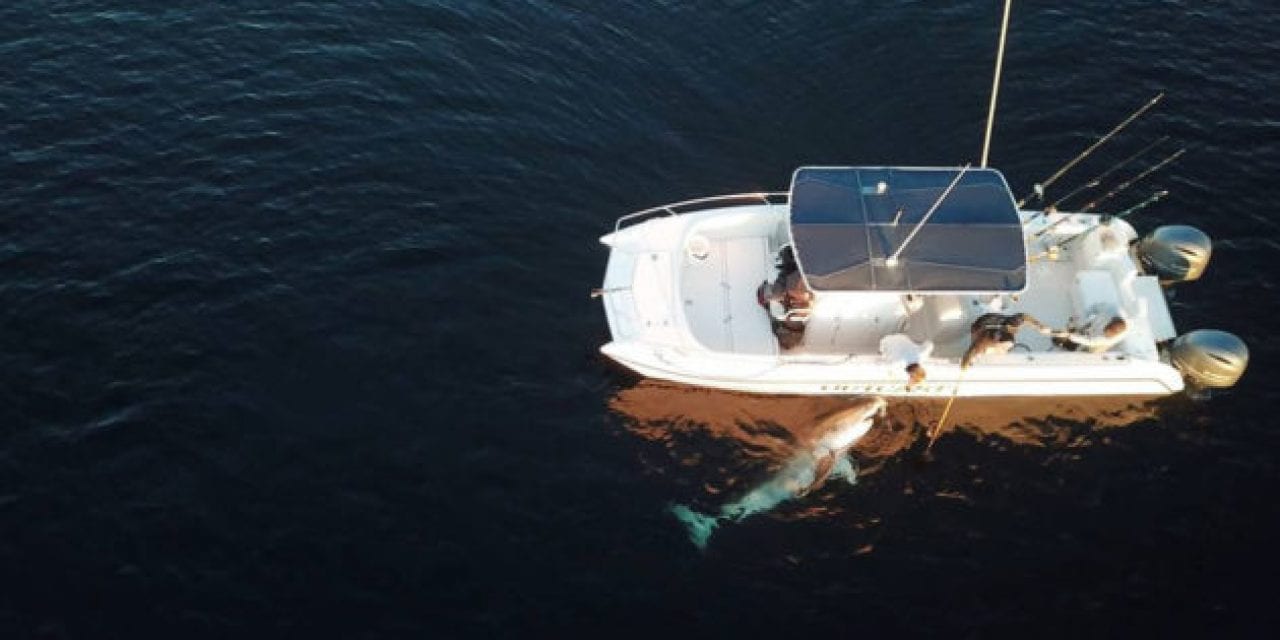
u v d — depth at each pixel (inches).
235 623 808.9
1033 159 1230.3
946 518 911.7
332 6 1339.8
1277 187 1198.9
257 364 978.1
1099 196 1189.7
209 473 898.1
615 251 1011.9
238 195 1115.9
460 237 1106.7
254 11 1318.9
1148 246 1040.2
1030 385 965.8
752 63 1330.0
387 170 1160.8
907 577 872.3
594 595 845.8
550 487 912.9
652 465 932.6
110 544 845.8
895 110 1282.0
